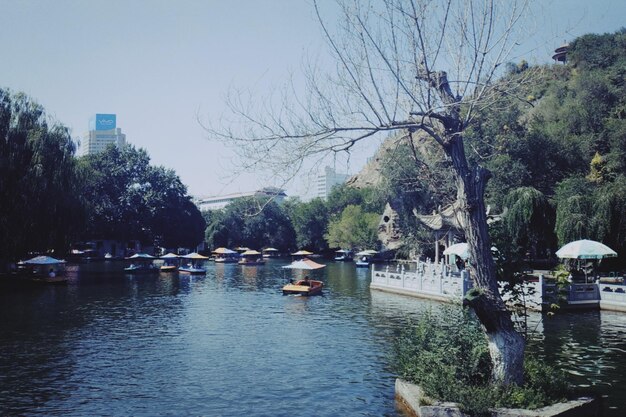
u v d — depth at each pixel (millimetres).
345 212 112812
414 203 72875
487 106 11977
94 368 18844
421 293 39125
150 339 24281
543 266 49750
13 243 47625
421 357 14086
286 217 134625
